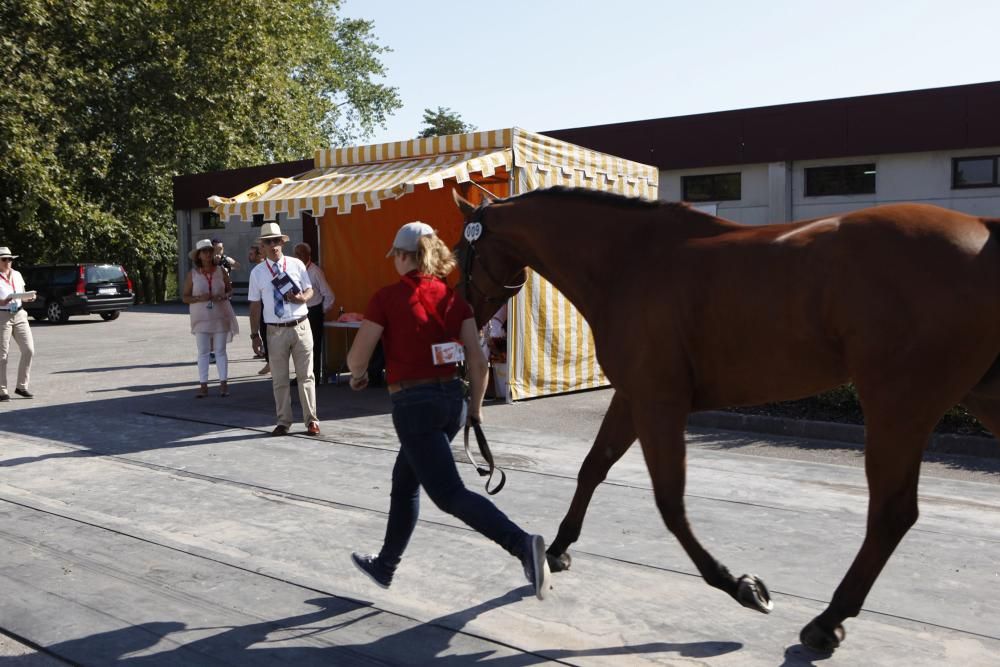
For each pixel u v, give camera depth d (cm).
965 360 339
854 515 585
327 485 677
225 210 1123
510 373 1082
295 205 1060
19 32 2786
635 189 1258
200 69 3111
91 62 3033
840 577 475
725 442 832
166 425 933
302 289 871
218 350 1134
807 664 375
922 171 2198
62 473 730
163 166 3128
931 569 484
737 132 2381
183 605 451
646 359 399
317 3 4078
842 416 880
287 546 539
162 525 584
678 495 396
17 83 2723
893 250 344
